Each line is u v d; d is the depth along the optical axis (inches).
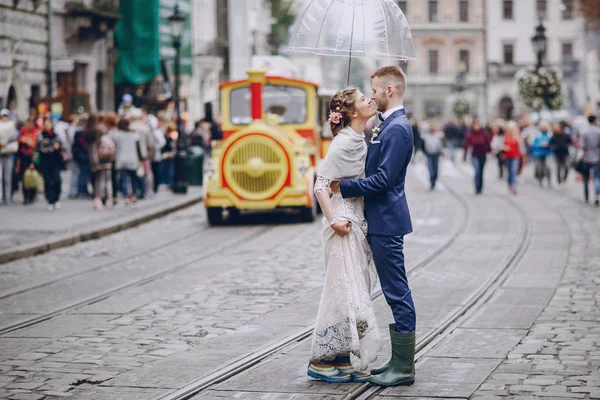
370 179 301.0
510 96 4052.7
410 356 309.4
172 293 492.1
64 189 1181.1
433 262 583.5
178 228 815.1
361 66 4060.0
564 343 362.9
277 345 368.2
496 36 4074.8
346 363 316.8
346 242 308.0
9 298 491.5
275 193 810.2
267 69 915.4
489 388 302.7
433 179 1240.8
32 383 319.9
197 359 349.4
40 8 1354.6
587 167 987.9
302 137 861.2
